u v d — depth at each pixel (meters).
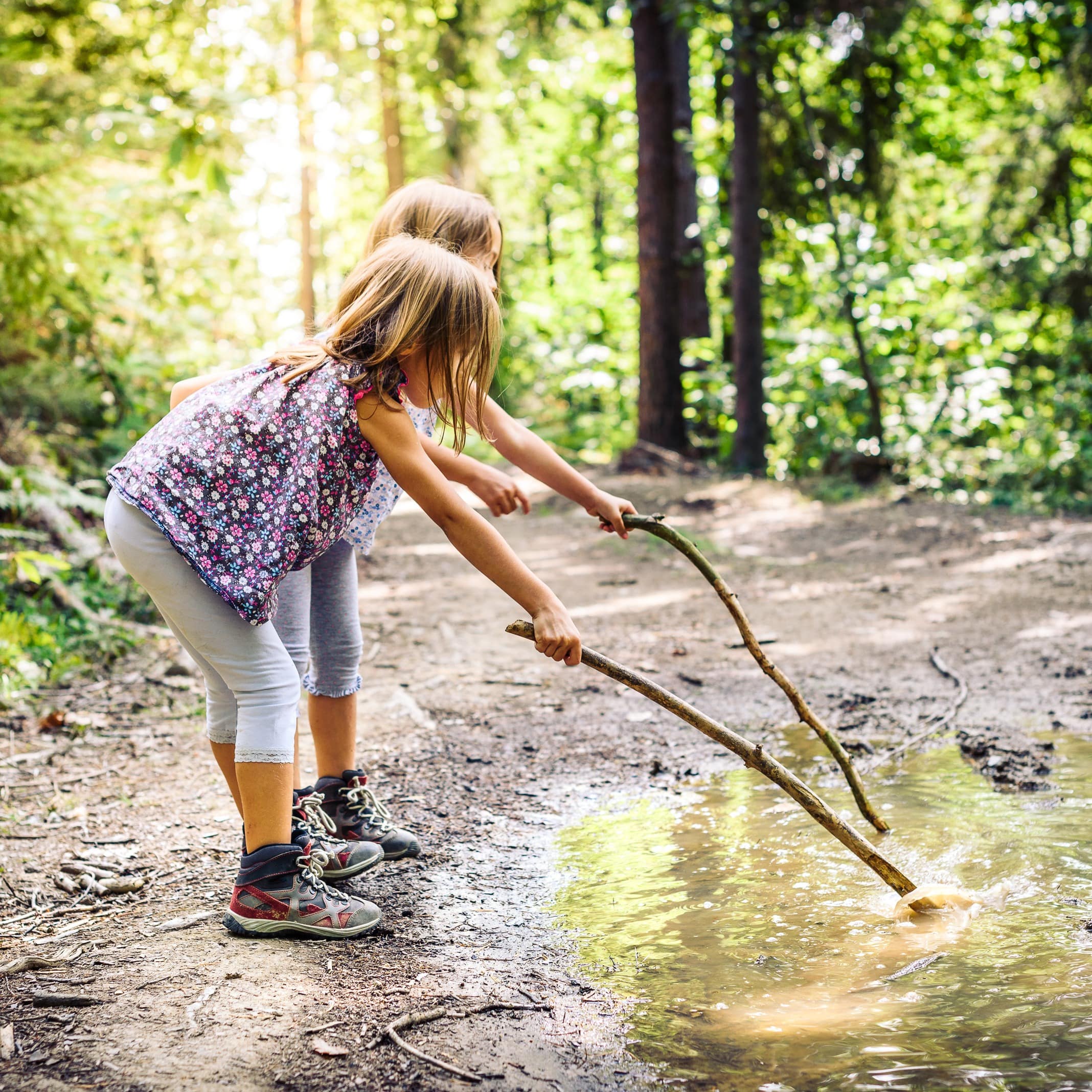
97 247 7.00
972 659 4.61
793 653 4.89
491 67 13.43
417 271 2.22
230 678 2.31
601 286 18.94
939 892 2.32
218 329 9.58
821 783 3.24
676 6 10.34
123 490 2.20
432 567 7.40
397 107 13.89
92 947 2.28
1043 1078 1.64
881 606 5.77
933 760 3.40
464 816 3.10
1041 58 13.73
